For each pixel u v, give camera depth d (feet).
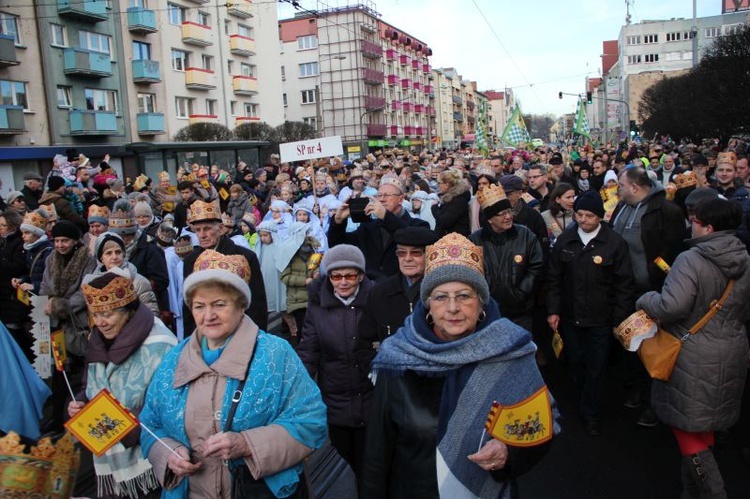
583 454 15.53
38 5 88.74
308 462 15.60
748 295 12.00
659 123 127.65
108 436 8.12
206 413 8.53
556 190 22.22
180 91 119.75
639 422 17.07
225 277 8.73
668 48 299.79
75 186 36.22
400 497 7.88
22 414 13.28
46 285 17.21
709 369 11.88
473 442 7.34
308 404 9.04
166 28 116.06
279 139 123.95
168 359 9.12
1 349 13.35
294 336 26.99
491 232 17.15
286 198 34.27
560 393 19.61
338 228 16.69
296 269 24.81
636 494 13.57
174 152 74.18
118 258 16.62
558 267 17.37
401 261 12.01
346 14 202.08
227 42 134.31
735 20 274.57
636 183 17.54
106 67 98.94
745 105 78.95
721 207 11.82
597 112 341.41
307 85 210.18
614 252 16.40
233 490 8.41
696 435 12.25
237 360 8.68
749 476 14.30
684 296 11.74
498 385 7.43
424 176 44.70
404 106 244.42
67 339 17.02
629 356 17.84
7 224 21.42
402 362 7.75
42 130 89.71
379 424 8.04
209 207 15.70
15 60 82.99
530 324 17.52
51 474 6.17
